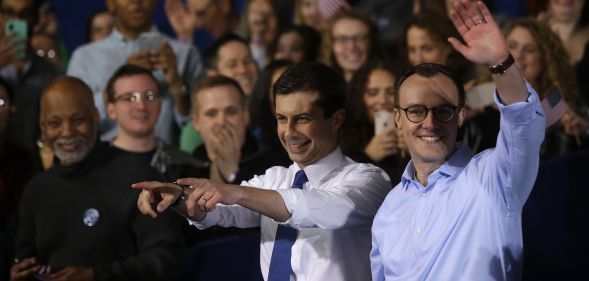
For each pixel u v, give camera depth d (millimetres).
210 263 11648
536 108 7426
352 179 8969
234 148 13156
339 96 9000
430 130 8086
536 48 13258
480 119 12438
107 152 11609
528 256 10883
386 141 12125
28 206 11539
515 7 17062
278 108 8969
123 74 13297
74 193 11352
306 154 9016
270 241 9281
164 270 10953
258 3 17719
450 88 8125
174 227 11219
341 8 17516
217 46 15852
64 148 11453
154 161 13180
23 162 13734
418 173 8406
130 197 11227
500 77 7434
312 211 8531
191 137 14922
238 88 13406
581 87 14141
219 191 8117
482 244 7891
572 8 14938
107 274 10852
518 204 7785
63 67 18062
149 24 16359
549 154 12602
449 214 8062
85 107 11641
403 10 17125
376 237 8555
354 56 15391
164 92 15305
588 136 12852
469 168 8055
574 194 11109
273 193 8430
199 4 18688
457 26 7629
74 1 19969
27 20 16562
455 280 7953
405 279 8234
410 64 13766
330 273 8977
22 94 16031
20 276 11008
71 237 11242
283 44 16141
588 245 11164
